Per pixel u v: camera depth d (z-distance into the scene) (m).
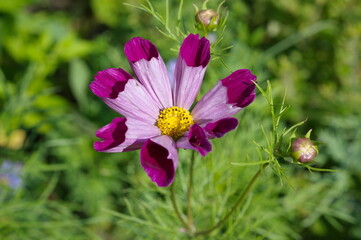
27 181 0.51
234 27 0.61
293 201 0.48
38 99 0.62
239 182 0.45
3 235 0.46
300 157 0.31
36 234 0.50
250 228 0.41
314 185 0.50
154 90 0.33
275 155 0.32
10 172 0.48
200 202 0.43
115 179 0.59
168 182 0.30
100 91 0.32
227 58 0.55
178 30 0.35
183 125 0.32
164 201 0.45
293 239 0.53
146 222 0.40
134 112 0.33
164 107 0.33
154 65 0.33
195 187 0.43
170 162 0.31
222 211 0.42
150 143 0.31
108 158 0.60
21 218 0.49
